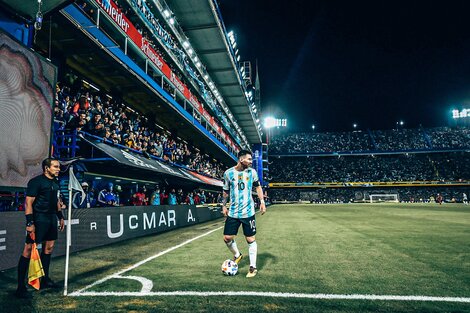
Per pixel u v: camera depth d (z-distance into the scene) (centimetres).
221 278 462
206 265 553
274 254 650
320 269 516
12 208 748
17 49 684
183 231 1140
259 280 450
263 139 6481
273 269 516
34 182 418
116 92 1569
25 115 699
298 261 580
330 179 6962
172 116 2056
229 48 2770
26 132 701
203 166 2834
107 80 1477
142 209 1026
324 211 2616
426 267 529
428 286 419
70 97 1215
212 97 2952
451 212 2295
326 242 819
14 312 338
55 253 643
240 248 733
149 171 1430
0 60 642
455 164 6638
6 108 651
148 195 1534
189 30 2406
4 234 543
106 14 1069
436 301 362
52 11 748
